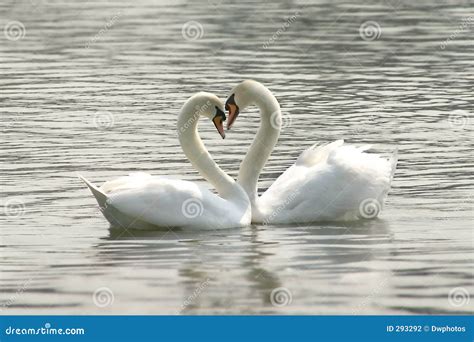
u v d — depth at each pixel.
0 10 41.91
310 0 43.03
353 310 13.06
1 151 21.78
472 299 13.31
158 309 13.16
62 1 44.09
